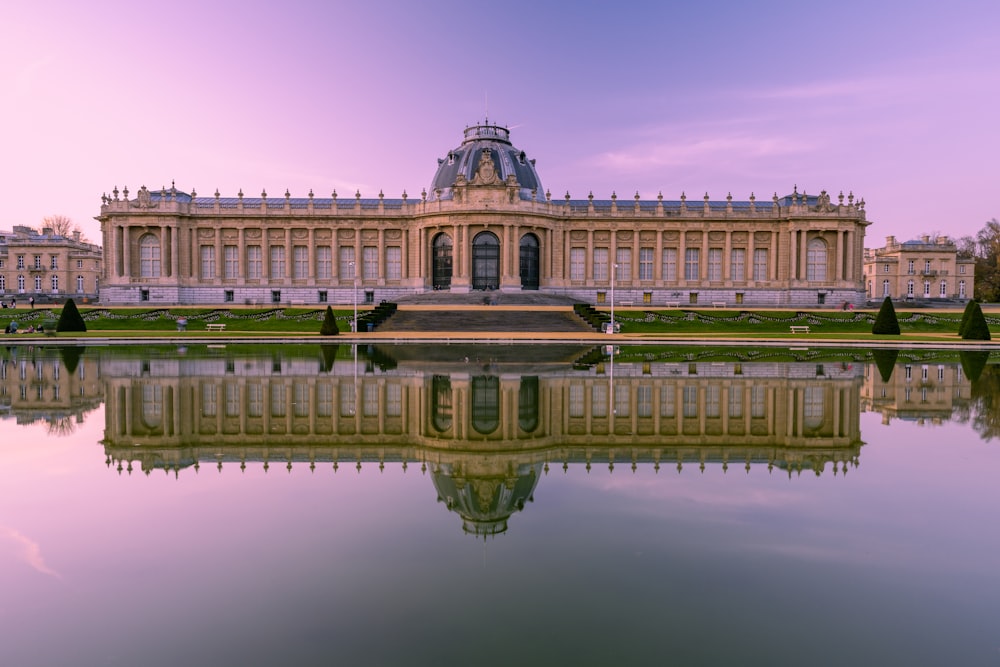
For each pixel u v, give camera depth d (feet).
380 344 201.77
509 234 324.19
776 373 121.29
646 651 29.45
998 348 193.77
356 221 346.95
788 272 343.46
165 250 338.75
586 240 347.77
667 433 69.77
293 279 348.18
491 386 102.22
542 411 81.35
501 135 369.30
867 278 481.05
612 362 142.61
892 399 91.50
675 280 349.20
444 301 303.07
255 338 208.95
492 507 47.44
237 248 346.95
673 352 172.04
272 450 62.80
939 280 463.83
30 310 278.05
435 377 113.50
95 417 77.61
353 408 83.30
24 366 130.52
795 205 338.54
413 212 342.85
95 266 476.95
